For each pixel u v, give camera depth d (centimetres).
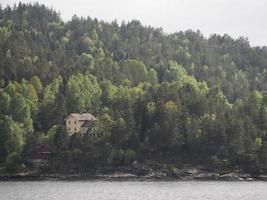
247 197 16838
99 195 16850
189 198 16350
